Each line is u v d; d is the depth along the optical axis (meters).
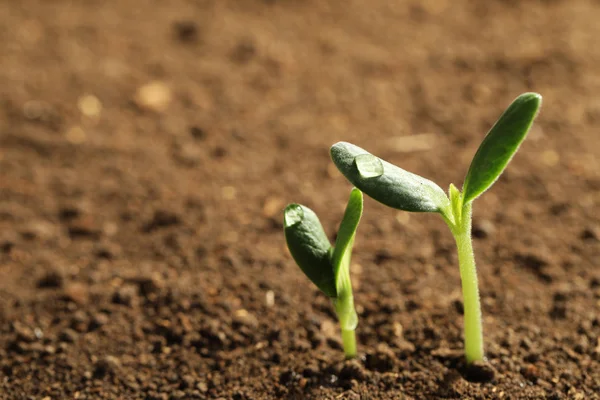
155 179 0.43
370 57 0.52
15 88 0.49
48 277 0.39
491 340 0.35
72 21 0.57
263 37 0.55
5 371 0.36
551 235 0.39
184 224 0.41
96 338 0.36
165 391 0.35
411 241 0.40
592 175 0.42
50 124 0.46
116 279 0.39
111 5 0.60
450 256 0.39
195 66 0.52
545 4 0.57
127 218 0.41
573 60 0.50
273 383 0.35
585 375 0.34
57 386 0.35
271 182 0.43
